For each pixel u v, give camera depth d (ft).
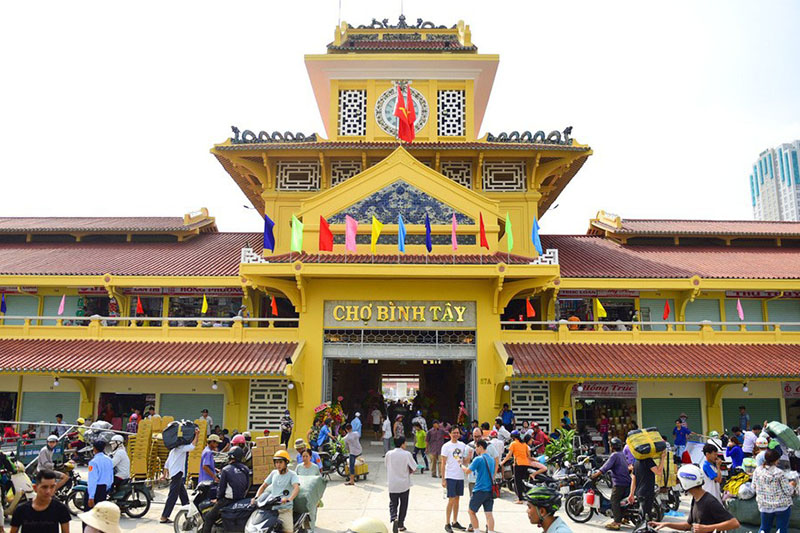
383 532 26.61
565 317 97.60
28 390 88.38
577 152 95.40
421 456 75.51
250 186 109.29
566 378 77.82
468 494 60.44
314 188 98.58
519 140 97.96
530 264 80.38
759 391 89.25
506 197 97.66
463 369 111.55
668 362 80.94
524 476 55.77
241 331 86.07
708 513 29.78
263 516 36.83
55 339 87.10
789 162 616.39
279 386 85.15
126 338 87.15
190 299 97.55
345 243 85.97
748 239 110.42
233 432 79.97
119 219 118.01
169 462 48.55
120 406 87.92
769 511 36.73
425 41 116.26
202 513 40.60
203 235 114.21
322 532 45.60
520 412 84.48
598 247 107.24
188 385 87.76
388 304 84.64
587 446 72.23
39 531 27.89
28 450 68.28
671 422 87.81
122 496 48.73
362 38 118.73
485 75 109.91
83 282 91.04
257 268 80.79
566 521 49.75
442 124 107.45
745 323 87.97
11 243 109.09
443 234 86.38
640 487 43.60
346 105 108.78
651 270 93.81
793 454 52.85
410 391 235.20
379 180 88.12
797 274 92.79
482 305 84.53
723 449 67.82
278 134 97.19
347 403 118.32
